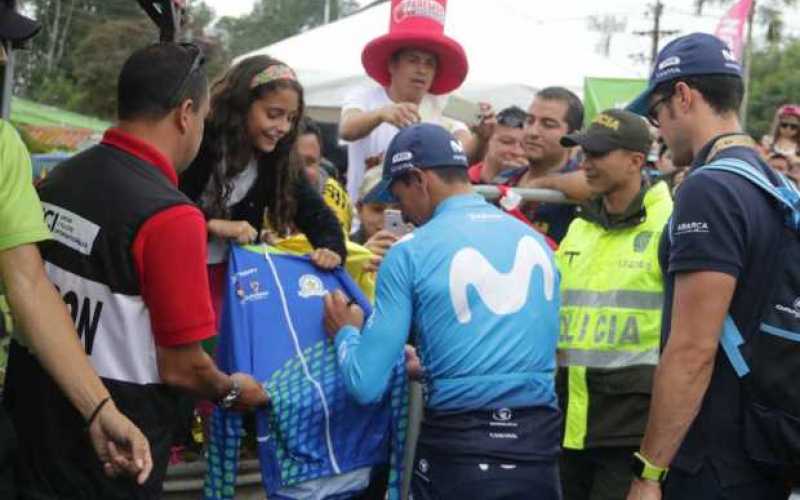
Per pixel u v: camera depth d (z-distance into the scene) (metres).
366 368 3.15
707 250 2.84
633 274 3.85
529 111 4.66
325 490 3.36
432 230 3.26
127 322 2.75
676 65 3.13
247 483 3.70
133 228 2.73
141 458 2.57
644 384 3.80
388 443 3.46
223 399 3.10
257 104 3.37
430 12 4.70
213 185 3.40
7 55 2.95
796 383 2.87
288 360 3.34
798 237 2.89
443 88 4.89
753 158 2.99
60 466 2.80
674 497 3.01
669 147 3.21
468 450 3.16
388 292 3.20
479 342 3.19
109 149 2.84
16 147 2.68
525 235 3.34
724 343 2.89
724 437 2.92
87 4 25.38
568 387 3.92
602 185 3.89
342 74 10.98
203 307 2.79
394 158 3.42
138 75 2.86
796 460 2.88
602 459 3.93
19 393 2.86
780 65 44.00
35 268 2.64
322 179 4.88
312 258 3.50
